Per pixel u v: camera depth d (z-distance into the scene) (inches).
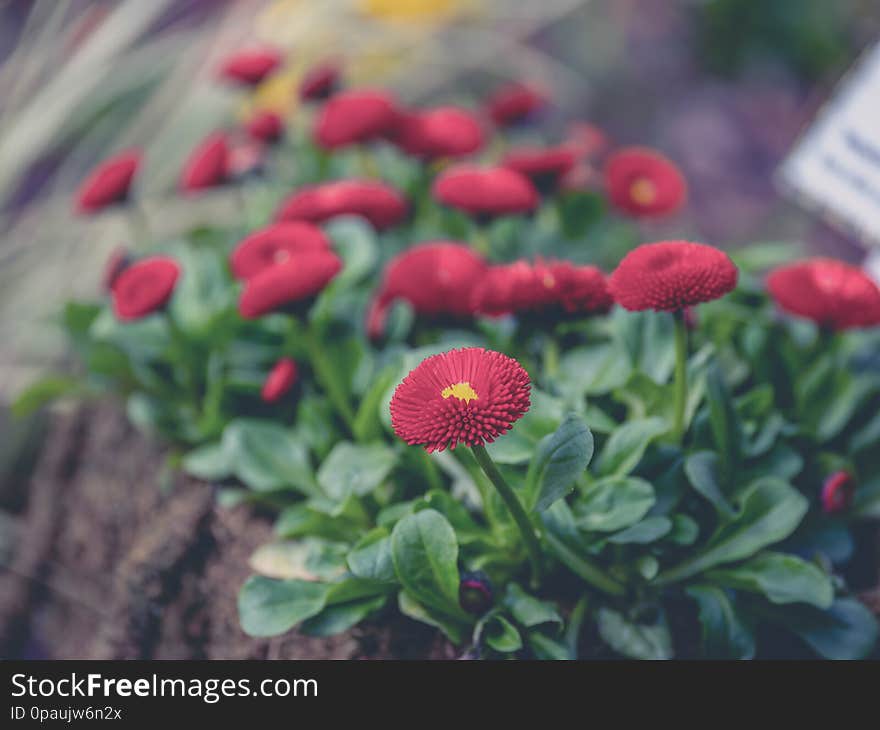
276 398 25.1
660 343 24.2
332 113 27.3
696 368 23.8
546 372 24.2
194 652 25.1
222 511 25.7
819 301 22.8
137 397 27.2
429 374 20.2
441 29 41.5
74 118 35.3
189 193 28.7
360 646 23.3
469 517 23.0
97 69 32.9
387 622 23.3
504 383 19.8
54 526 30.4
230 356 26.6
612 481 22.5
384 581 22.5
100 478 29.5
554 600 23.2
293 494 25.3
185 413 27.3
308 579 23.6
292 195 30.3
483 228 25.8
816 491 24.0
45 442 32.7
